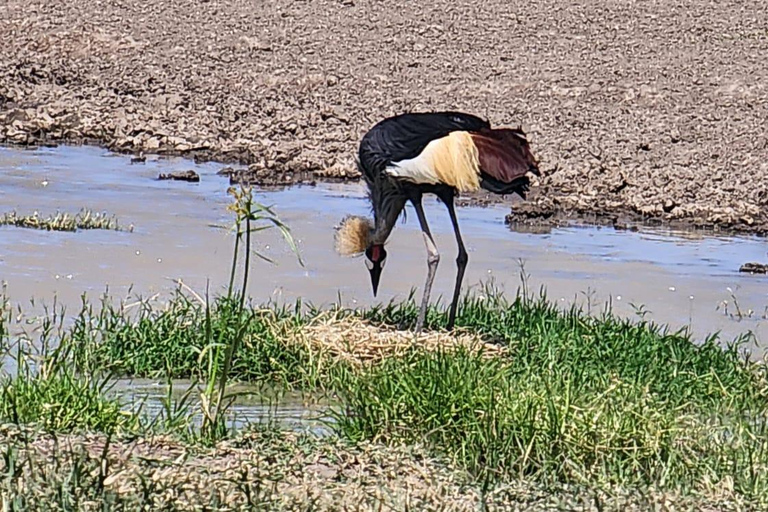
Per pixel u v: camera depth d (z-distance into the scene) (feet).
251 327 54.24
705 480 39.70
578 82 144.15
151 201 90.43
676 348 56.34
